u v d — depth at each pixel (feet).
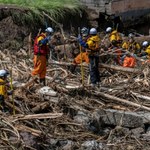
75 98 51.06
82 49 63.41
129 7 93.50
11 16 74.84
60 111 47.24
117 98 50.80
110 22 91.91
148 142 43.55
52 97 49.49
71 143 41.98
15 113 45.57
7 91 45.60
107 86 55.47
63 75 58.34
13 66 59.67
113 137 44.65
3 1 79.30
